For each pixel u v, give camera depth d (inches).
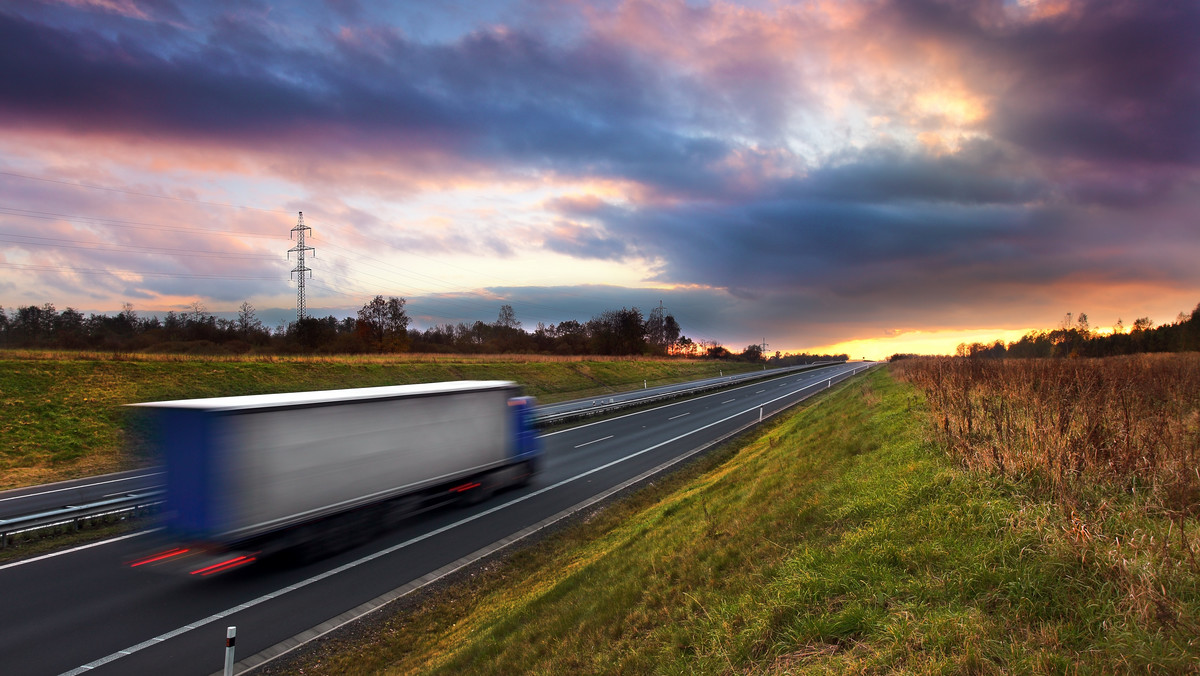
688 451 916.0
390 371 1561.3
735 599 246.4
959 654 156.3
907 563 219.9
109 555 447.2
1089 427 283.3
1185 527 198.5
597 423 1261.1
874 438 501.7
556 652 259.8
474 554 463.5
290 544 410.0
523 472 685.3
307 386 1279.5
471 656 280.2
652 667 219.8
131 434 374.0
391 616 357.1
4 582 394.6
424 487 525.7
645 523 481.4
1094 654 145.1
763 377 2928.2
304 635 330.3
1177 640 139.9
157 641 317.4
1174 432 286.0
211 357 1263.5
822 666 170.6
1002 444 304.3
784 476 485.4
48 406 860.6
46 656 299.1
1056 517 221.0
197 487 358.0
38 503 595.5
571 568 404.5
